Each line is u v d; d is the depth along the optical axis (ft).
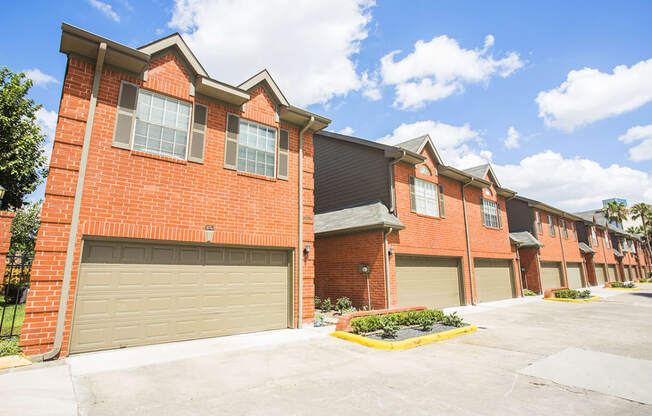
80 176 21.71
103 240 22.68
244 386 16.43
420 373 18.98
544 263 81.61
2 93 54.03
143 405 13.85
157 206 24.72
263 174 31.94
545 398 15.33
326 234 47.91
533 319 40.09
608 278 117.29
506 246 67.51
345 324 29.35
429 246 48.52
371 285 42.09
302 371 19.01
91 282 22.00
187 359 20.81
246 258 29.91
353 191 51.60
